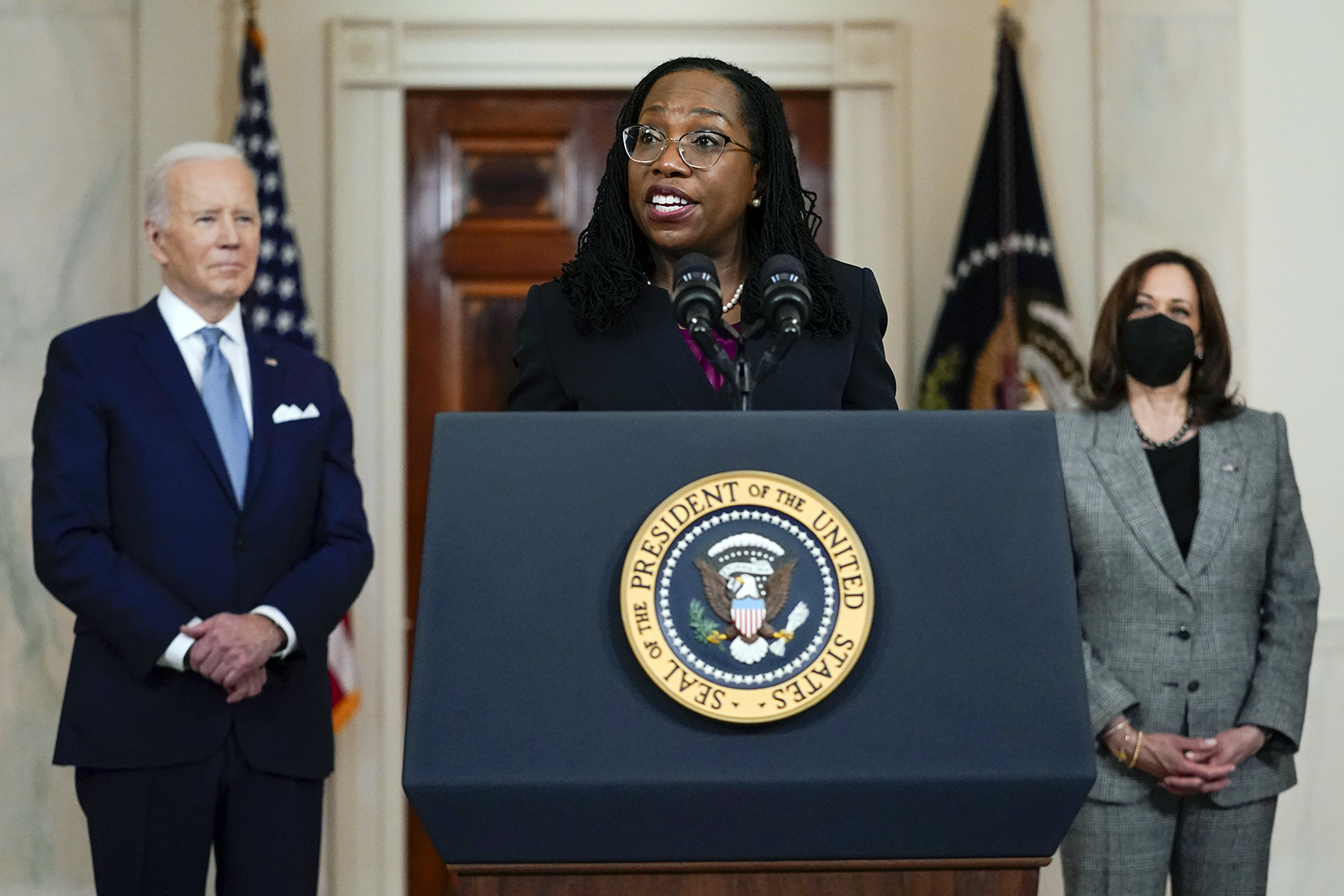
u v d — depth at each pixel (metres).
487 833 1.39
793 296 1.69
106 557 2.92
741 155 1.97
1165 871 3.12
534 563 1.44
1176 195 4.77
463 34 5.38
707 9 5.41
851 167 5.37
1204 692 3.12
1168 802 3.12
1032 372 4.77
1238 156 4.76
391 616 5.21
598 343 1.95
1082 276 4.97
